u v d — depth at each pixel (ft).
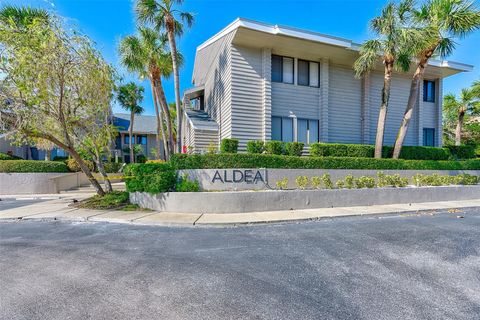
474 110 73.15
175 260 14.40
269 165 34.01
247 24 37.29
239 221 23.56
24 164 47.80
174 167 31.99
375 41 39.83
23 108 27.50
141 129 99.19
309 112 47.06
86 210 29.12
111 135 38.50
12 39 24.98
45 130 30.68
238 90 42.11
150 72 51.98
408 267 13.38
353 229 21.31
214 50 51.57
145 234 20.10
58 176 49.26
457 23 38.14
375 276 12.30
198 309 9.41
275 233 20.24
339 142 49.49
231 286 11.25
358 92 51.24
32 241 18.24
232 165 32.45
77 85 29.58
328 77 48.08
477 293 10.71
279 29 38.65
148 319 8.80
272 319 8.79
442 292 10.78
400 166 41.57
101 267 13.44
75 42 28.07
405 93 55.16
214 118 53.52
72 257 14.97
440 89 58.29
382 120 42.78
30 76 25.75
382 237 18.86
